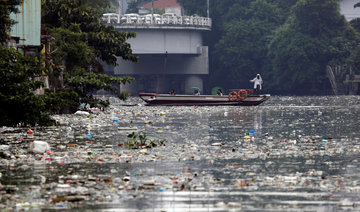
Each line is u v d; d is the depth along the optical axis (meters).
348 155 33.84
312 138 44.28
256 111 93.88
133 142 40.47
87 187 23.94
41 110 45.84
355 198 21.55
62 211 19.55
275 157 33.22
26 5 71.81
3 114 43.53
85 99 86.81
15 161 31.83
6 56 45.16
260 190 23.08
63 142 42.22
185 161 31.66
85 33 93.62
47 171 28.14
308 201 21.03
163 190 23.06
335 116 78.06
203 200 21.25
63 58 89.62
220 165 30.02
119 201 21.09
